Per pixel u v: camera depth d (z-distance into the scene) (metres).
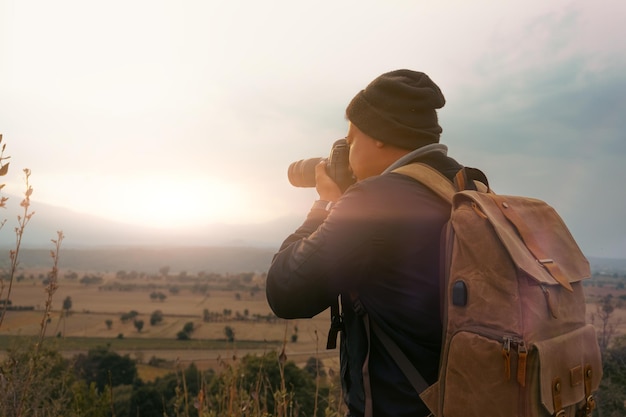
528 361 1.14
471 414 1.17
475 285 1.21
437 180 1.47
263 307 181.88
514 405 1.13
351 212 1.39
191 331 123.56
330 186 1.70
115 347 106.25
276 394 2.54
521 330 1.14
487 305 1.18
